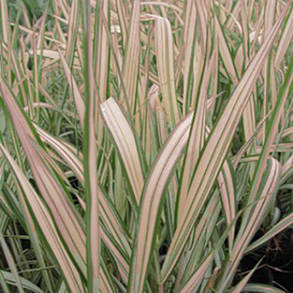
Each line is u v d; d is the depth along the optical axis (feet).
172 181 1.11
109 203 0.97
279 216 1.61
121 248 0.94
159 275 0.97
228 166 1.05
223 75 1.82
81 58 1.53
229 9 2.36
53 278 1.32
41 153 0.87
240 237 1.06
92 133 0.64
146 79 1.34
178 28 1.93
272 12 1.52
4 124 1.39
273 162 1.13
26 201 0.83
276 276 1.60
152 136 1.15
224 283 1.10
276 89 1.41
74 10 1.56
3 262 1.44
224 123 0.88
